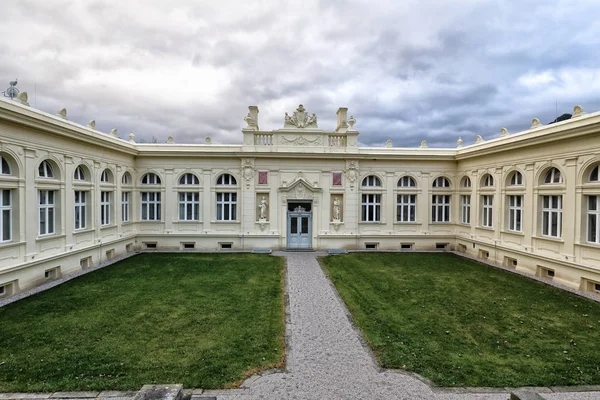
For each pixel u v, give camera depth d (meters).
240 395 6.77
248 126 23.69
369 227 24.42
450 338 9.56
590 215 14.48
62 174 15.98
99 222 19.09
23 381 7.13
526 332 10.01
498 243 19.86
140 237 23.72
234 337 9.45
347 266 18.81
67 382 7.09
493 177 20.41
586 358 8.42
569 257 15.01
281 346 8.97
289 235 24.09
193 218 23.97
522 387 7.16
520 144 17.61
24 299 12.58
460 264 19.61
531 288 14.66
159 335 9.52
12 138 13.03
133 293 13.42
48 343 8.94
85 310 11.45
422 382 7.32
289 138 23.73
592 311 11.82
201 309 11.64
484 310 11.86
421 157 24.11
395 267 18.62
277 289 14.20
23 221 13.67
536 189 17.00
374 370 7.80
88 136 17.38
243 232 23.64
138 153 23.11
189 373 7.53
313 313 11.48
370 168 24.27
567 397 6.82
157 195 23.91
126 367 7.74
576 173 14.70
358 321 10.77
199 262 19.47
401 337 9.60
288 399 6.66
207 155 23.34
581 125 13.98
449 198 25.06
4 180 12.84
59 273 15.74
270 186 23.70
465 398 6.75
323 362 8.15
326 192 23.94
